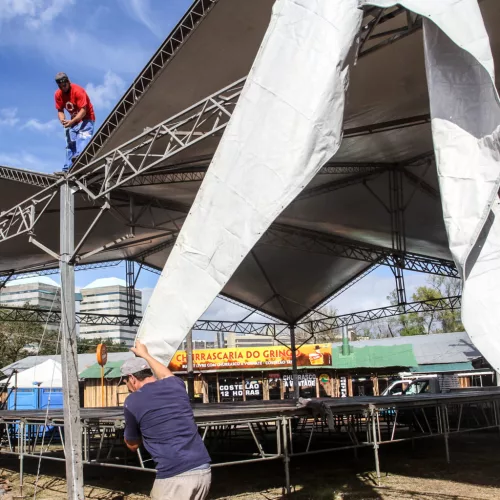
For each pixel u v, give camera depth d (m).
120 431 9.43
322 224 15.24
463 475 8.91
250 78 4.49
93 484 9.11
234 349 25.00
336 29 4.14
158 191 11.78
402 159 12.08
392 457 11.12
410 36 6.44
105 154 7.14
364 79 7.53
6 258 14.93
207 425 7.12
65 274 7.47
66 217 7.66
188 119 6.19
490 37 6.23
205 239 4.51
